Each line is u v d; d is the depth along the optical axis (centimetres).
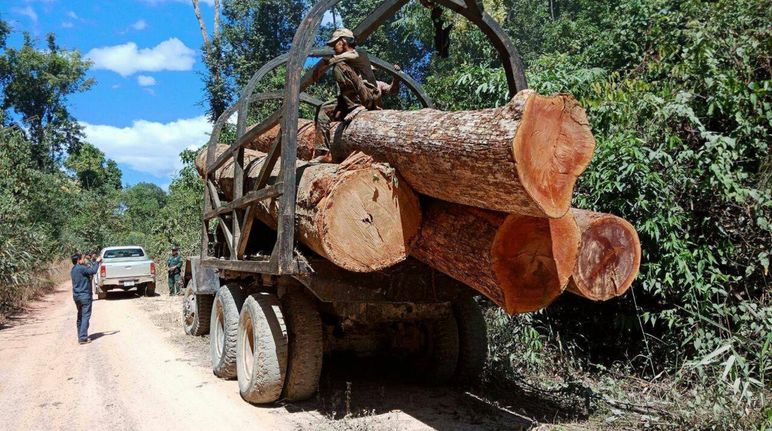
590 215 412
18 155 1605
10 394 602
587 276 400
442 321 585
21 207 1388
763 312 491
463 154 340
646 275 563
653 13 880
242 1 2253
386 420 489
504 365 596
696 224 588
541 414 502
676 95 620
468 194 364
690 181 564
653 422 447
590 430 452
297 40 462
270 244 707
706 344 509
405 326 607
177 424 495
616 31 923
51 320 1220
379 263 423
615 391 531
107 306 1459
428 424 478
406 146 400
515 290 394
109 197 4472
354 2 2064
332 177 421
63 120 4712
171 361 756
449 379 591
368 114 496
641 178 553
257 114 1647
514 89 494
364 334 594
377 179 422
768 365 460
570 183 320
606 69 930
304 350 520
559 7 2123
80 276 916
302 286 540
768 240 552
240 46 2264
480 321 587
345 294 471
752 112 602
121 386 627
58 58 4494
